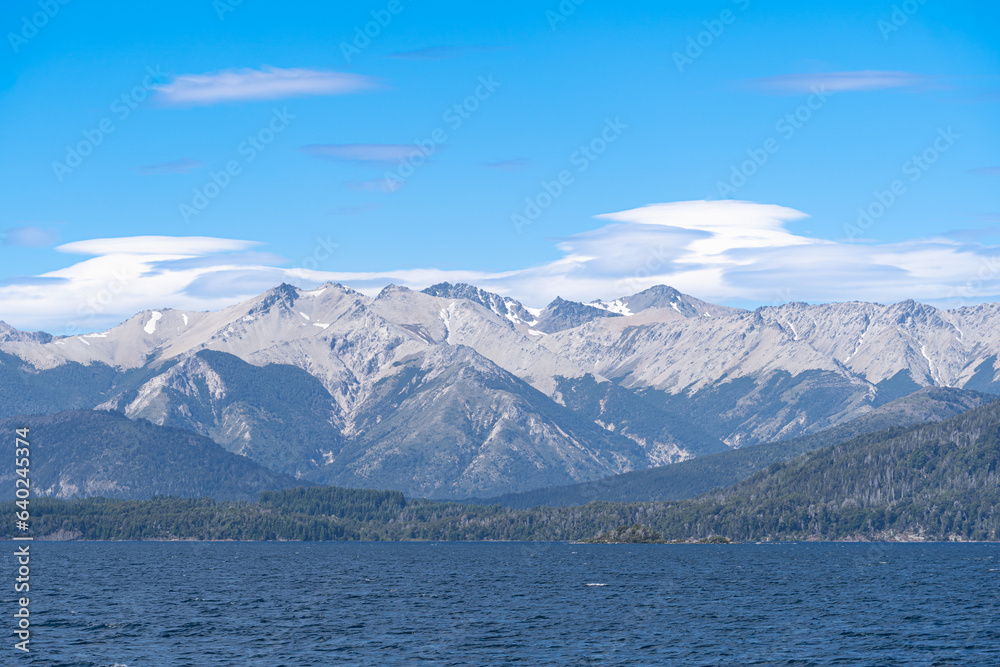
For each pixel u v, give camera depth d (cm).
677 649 17550
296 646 17900
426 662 16462
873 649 17525
